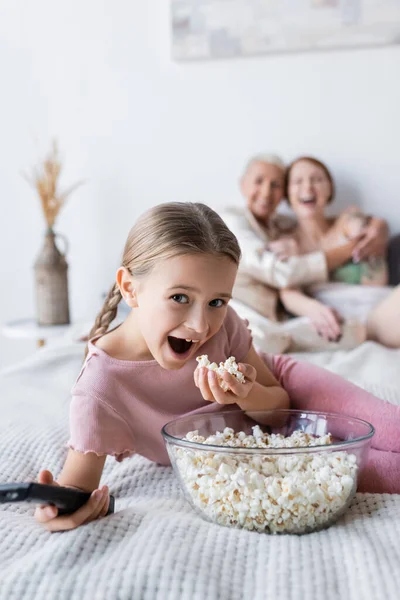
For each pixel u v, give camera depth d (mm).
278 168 2400
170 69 2607
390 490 990
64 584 676
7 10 2703
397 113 2469
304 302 2143
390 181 2498
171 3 2549
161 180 2654
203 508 835
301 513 795
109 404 961
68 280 2648
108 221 2705
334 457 844
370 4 2414
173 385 1026
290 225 2432
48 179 2547
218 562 714
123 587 663
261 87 2549
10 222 2793
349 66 2480
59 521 821
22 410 1398
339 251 2285
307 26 2463
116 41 2633
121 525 809
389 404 1074
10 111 2742
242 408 1052
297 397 1161
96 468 949
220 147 2600
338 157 2521
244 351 1131
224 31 2523
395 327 2092
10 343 2832
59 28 2672
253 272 2189
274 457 833
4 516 905
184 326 896
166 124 2631
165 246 877
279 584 674
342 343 2047
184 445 852
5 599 666
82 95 2680
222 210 2408
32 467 1120
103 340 1031
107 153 2682
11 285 2818
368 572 686
